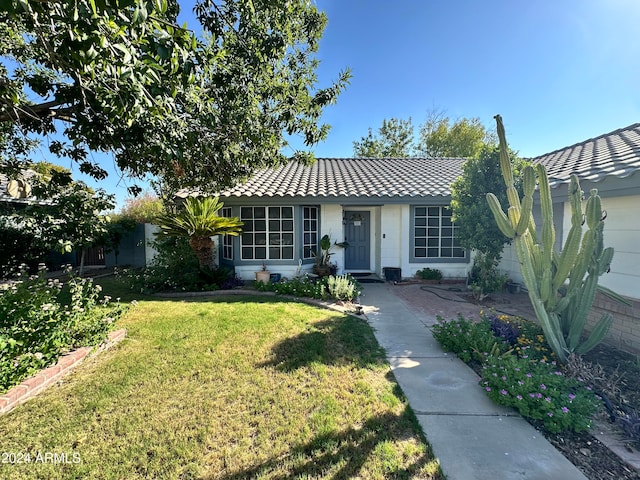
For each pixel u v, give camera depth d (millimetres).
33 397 3246
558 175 6559
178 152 4250
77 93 3678
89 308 4809
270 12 5027
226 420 2906
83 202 7824
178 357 4230
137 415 2969
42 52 3805
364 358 4320
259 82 5449
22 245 10445
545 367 3564
